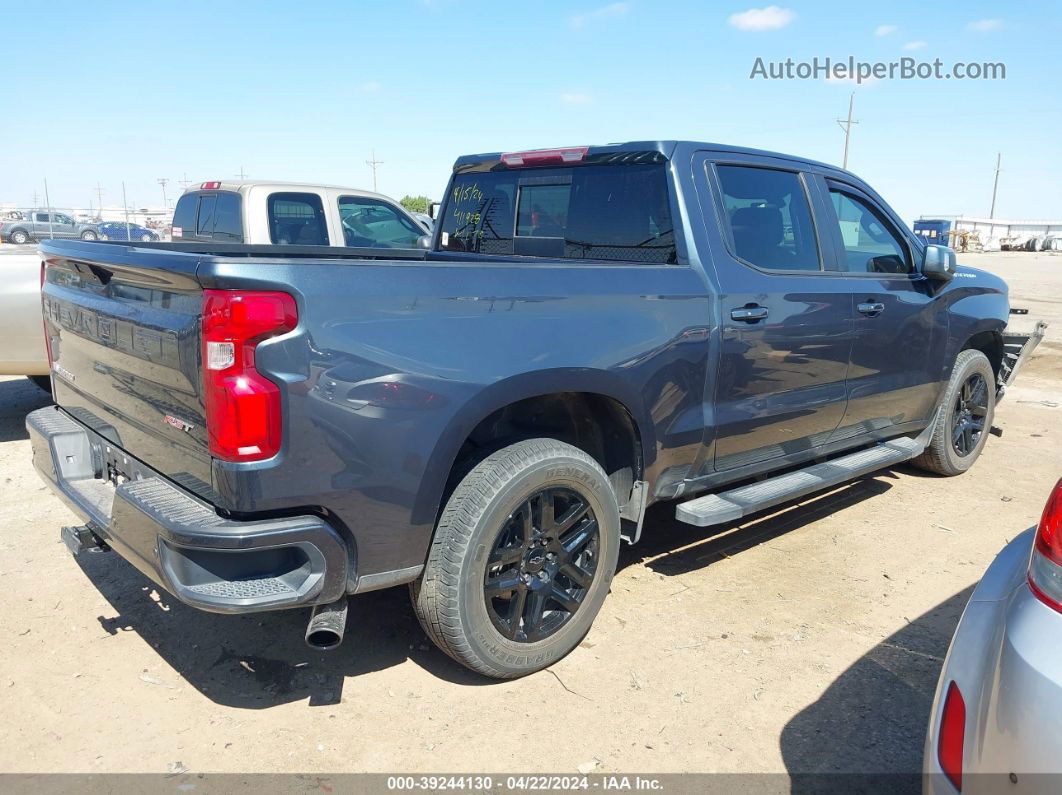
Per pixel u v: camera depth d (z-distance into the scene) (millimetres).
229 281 2326
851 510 5043
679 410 3510
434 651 3359
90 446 3326
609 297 3205
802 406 4113
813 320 4043
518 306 2920
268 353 2369
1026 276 28469
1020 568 2061
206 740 2766
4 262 5879
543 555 3104
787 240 4102
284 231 7738
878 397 4629
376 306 2566
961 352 5473
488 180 4613
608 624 3568
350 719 2893
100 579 3895
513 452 2949
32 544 4266
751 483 4340
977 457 5918
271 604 2463
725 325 3619
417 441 2648
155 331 2623
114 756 2676
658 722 2902
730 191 3854
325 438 2475
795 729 2877
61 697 2984
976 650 1918
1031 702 1650
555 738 2807
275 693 3043
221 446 2391
